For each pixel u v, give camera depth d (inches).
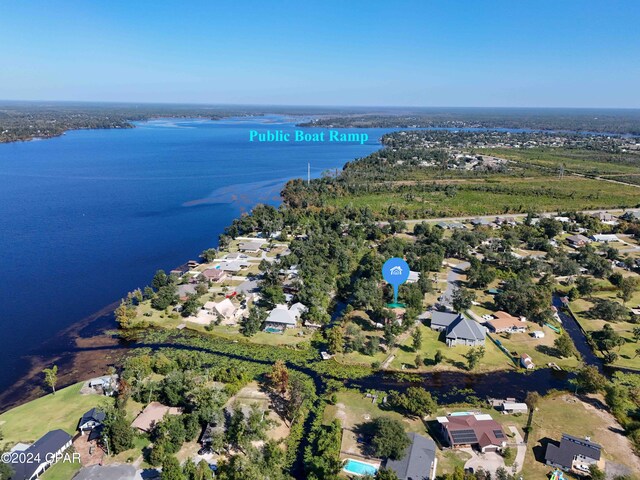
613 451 3464.6
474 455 3398.1
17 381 4303.6
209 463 3275.1
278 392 4160.9
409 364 4677.7
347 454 3390.7
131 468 3085.6
